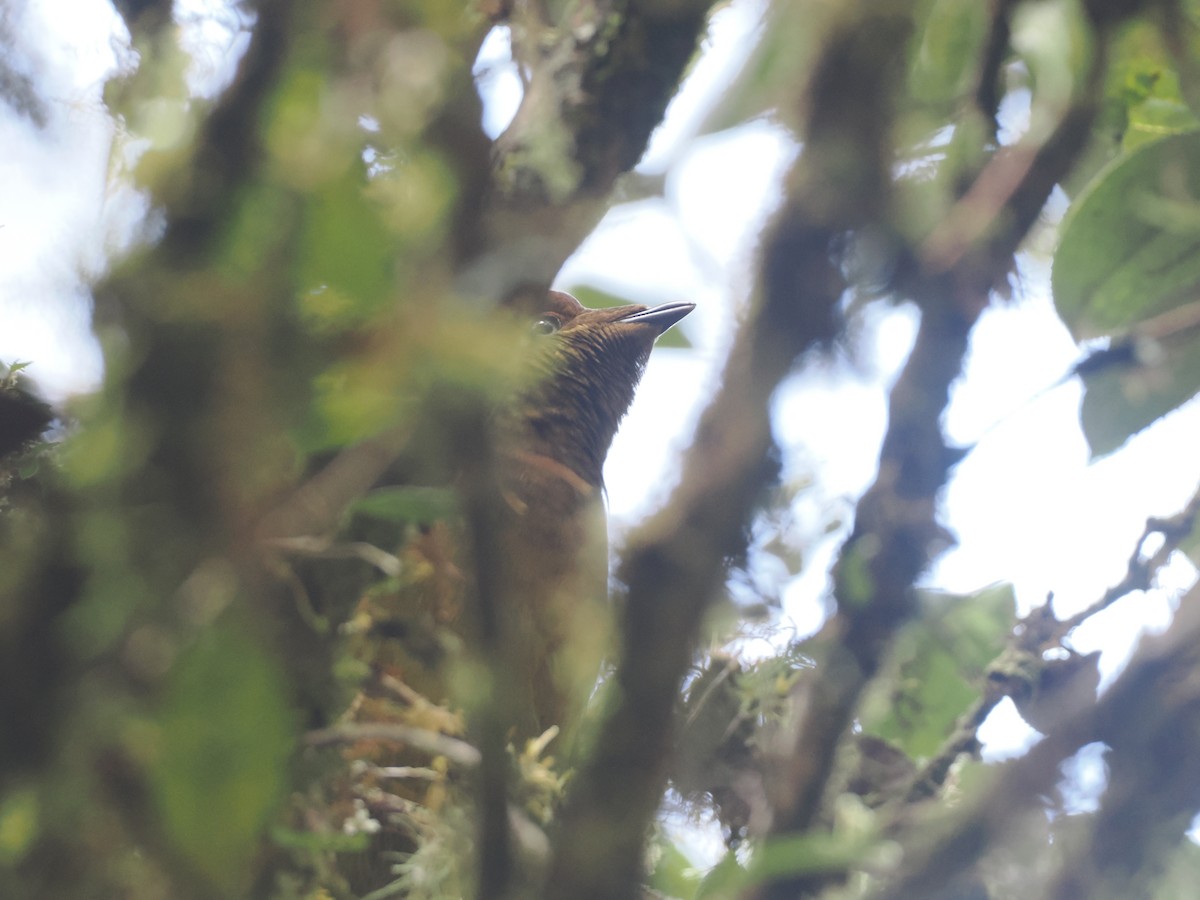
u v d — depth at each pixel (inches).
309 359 77.1
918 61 98.6
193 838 80.3
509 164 108.6
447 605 157.8
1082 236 106.3
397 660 158.2
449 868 154.1
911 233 85.2
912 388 87.3
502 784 88.0
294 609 124.6
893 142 82.0
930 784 137.0
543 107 117.6
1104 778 88.7
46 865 92.7
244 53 79.4
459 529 150.6
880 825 91.0
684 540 78.9
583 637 188.9
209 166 77.7
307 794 126.9
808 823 88.9
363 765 156.9
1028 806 87.6
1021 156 89.4
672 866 169.5
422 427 78.6
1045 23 92.5
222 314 76.3
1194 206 105.4
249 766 80.4
